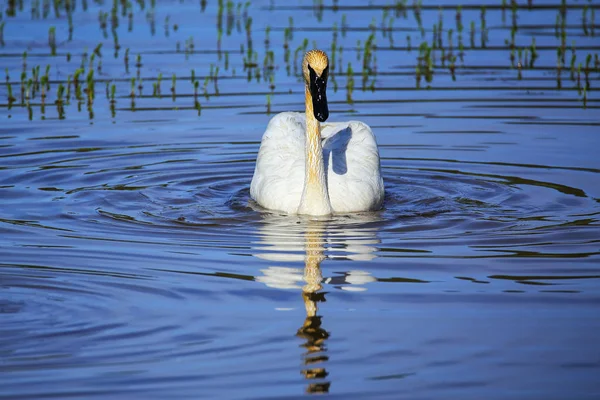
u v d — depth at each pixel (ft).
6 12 108.47
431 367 32.40
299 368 32.32
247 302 38.32
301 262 43.47
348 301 38.45
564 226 48.83
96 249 45.19
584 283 40.29
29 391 30.66
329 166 54.65
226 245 46.24
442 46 93.76
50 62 86.89
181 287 39.96
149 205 53.62
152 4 111.75
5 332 35.09
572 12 110.01
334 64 87.30
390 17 107.65
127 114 72.90
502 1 116.06
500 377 31.63
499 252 44.80
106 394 30.50
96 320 36.29
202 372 31.99
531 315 36.78
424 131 68.33
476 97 76.69
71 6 112.68
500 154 63.31
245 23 104.22
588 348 33.73
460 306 37.81
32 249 45.03
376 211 53.16
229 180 59.47
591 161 61.26
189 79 82.58
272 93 78.18
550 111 72.59
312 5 115.55
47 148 64.23
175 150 64.80
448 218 51.06
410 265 43.01
